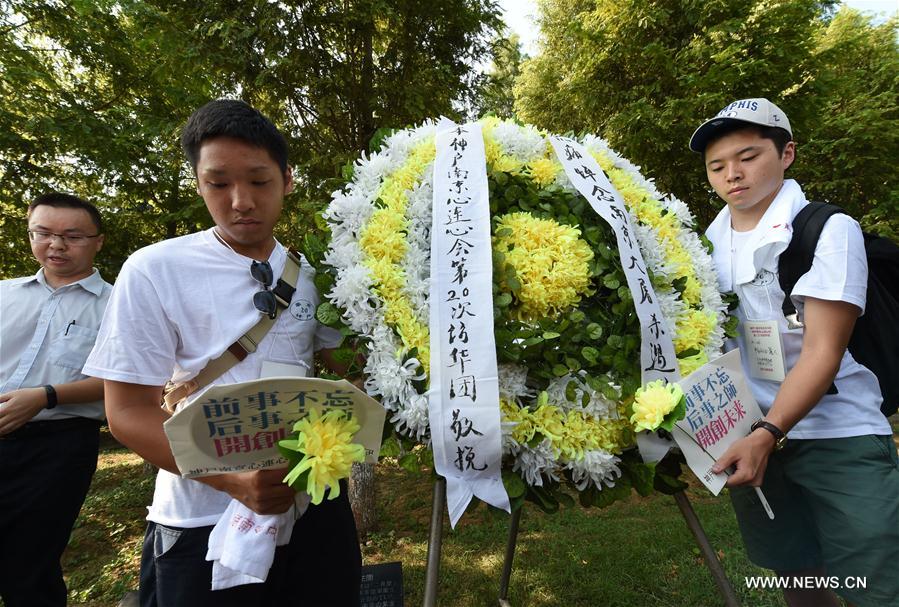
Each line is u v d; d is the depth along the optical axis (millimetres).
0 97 4070
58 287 2324
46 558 2143
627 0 5051
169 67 3307
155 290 1212
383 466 5355
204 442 988
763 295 1689
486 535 3602
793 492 1803
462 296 1323
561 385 1347
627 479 1402
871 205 6102
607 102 5379
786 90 4887
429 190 1529
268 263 1378
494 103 4168
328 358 1595
